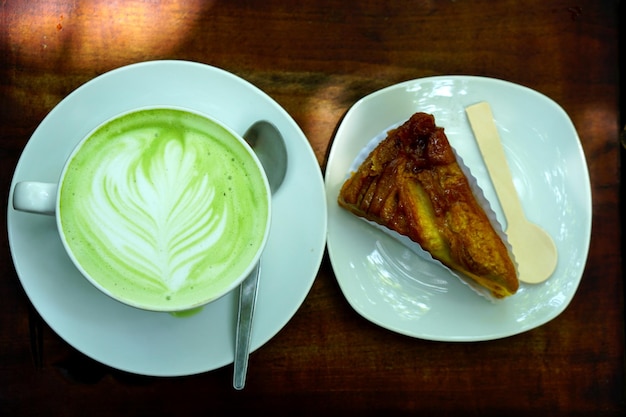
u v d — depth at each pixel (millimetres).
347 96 325
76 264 250
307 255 285
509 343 331
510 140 334
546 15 337
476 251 306
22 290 305
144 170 263
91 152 260
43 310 275
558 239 332
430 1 331
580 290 335
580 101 339
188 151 266
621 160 340
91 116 275
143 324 286
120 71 273
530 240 329
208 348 287
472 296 322
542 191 334
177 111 263
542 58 337
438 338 314
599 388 331
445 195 311
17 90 307
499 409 327
